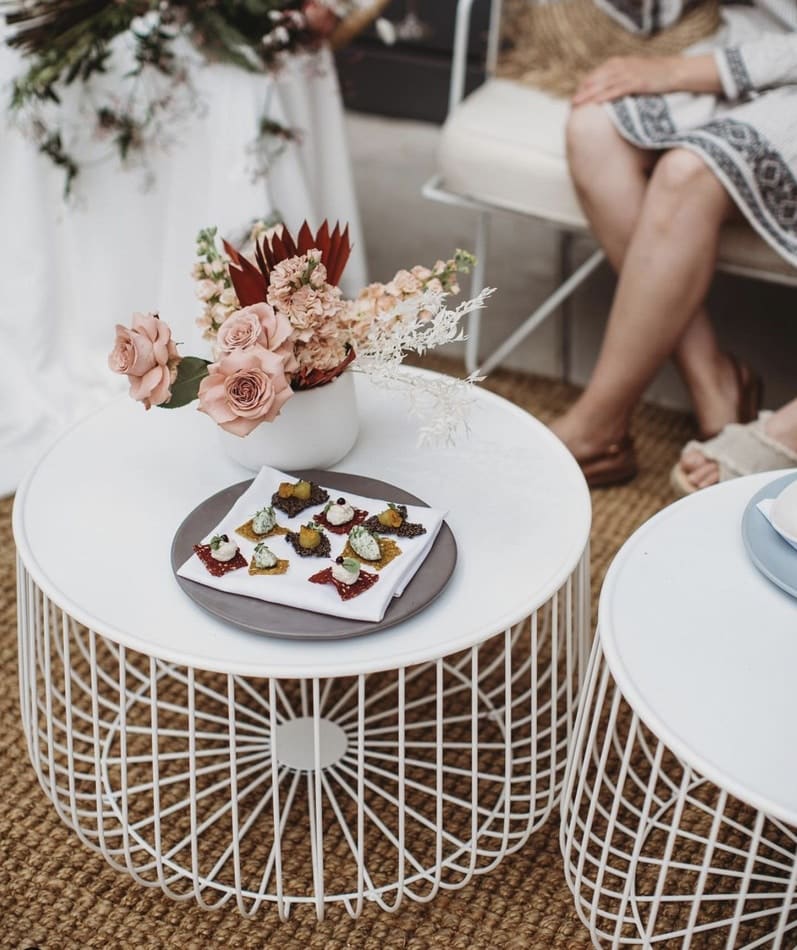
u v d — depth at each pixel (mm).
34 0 1865
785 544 1227
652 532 1270
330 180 2271
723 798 1079
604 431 1977
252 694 1590
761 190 1778
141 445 1441
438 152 2107
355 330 1315
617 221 1936
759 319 2451
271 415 1212
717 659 1109
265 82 2002
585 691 1250
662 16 2094
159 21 1901
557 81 2145
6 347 2121
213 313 1301
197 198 2080
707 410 2006
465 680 1578
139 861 1404
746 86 1884
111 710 1619
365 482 1345
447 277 1347
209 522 1283
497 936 1328
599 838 1438
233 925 1337
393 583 1177
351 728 1582
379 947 1315
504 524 1311
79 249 2088
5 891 1383
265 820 1454
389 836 1393
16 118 1935
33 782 1517
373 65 3330
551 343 2467
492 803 1479
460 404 1321
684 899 1264
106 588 1221
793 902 1343
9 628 1757
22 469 2025
